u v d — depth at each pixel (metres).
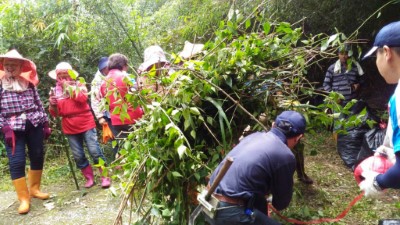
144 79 2.74
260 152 2.34
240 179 2.31
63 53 6.12
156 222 2.89
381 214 3.77
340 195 4.25
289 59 2.88
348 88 5.02
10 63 4.08
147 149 2.55
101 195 4.60
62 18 5.89
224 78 2.63
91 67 6.42
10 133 4.12
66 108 4.66
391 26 1.82
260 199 2.46
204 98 2.63
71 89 3.01
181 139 2.30
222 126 2.54
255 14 3.03
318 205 3.98
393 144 1.77
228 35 2.70
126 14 6.94
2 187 5.07
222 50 2.63
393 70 1.83
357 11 6.12
